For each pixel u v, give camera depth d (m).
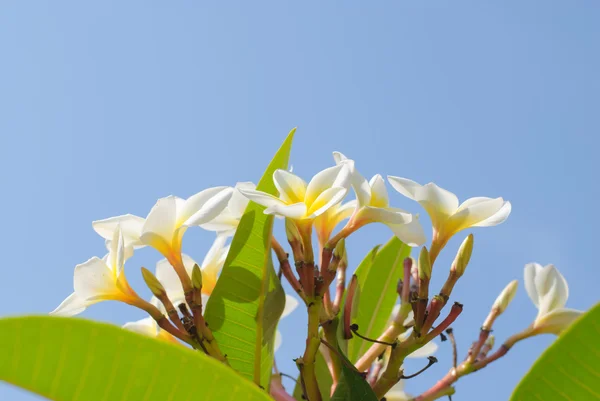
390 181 1.17
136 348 1.01
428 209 1.17
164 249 1.16
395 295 1.31
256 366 1.17
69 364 1.00
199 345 1.15
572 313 1.20
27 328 0.99
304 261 1.14
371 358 1.17
